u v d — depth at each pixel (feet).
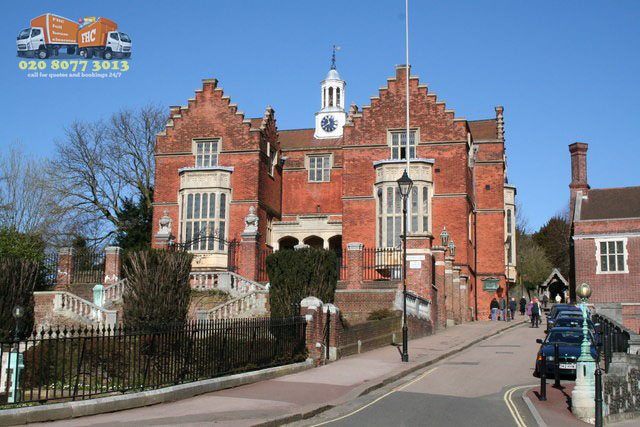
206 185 131.95
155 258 68.13
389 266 120.78
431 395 55.21
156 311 66.39
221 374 56.75
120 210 172.04
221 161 134.51
